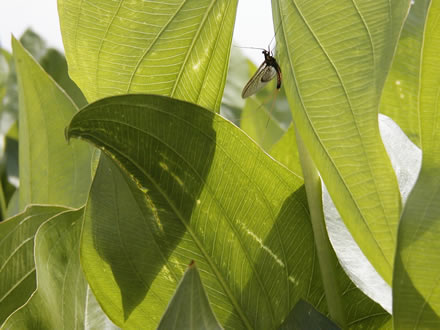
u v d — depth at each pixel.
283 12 0.38
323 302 0.41
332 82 0.36
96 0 0.41
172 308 0.34
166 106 0.38
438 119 0.35
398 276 0.35
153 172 0.39
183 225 0.39
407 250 0.35
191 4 0.41
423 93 0.35
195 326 0.34
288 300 0.41
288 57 0.37
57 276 0.41
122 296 0.40
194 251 0.40
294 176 0.39
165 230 0.40
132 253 0.40
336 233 0.41
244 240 0.40
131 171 0.39
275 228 0.40
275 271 0.40
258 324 0.40
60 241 0.41
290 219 0.40
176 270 0.40
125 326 0.40
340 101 0.36
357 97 0.36
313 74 0.37
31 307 0.40
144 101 0.38
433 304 0.35
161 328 0.33
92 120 0.38
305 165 0.40
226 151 0.39
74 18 0.41
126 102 0.37
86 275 0.40
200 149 0.39
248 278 0.40
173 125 0.38
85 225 0.39
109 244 0.40
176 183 0.39
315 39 0.37
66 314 0.41
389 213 0.36
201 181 0.39
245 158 0.39
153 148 0.39
